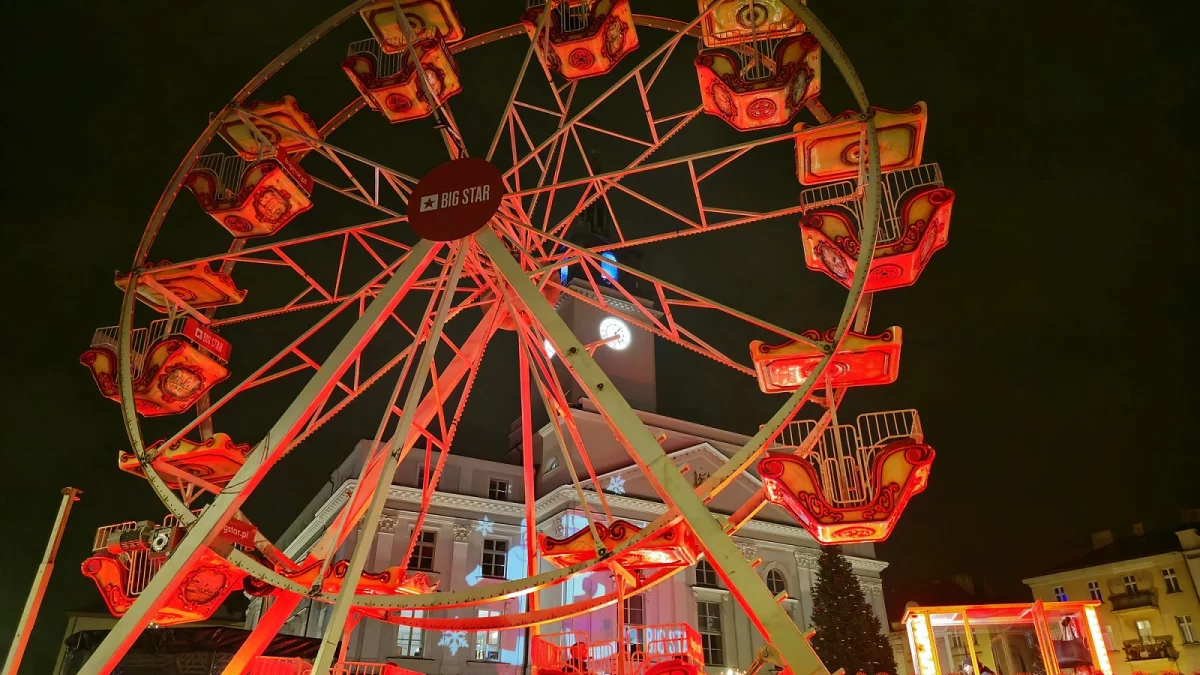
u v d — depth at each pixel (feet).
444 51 59.98
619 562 49.73
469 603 45.39
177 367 56.29
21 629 48.44
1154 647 159.53
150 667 68.28
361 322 49.42
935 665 64.28
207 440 52.29
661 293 59.06
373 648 124.98
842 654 137.90
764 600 34.94
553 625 131.75
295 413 46.98
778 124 55.26
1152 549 168.86
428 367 46.91
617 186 60.80
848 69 48.67
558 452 152.25
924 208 48.78
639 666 54.95
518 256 59.72
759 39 57.52
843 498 44.24
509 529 144.97
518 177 60.85
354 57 60.59
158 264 58.03
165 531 48.32
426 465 64.90
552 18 59.67
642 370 171.53
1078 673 64.23
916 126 48.44
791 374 53.47
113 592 49.32
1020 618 66.13
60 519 52.39
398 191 58.29
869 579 169.89
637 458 40.06
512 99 55.88
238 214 59.47
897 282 51.78
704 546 36.83
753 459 43.29
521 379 65.82
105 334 57.31
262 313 63.41
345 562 57.72
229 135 63.62
